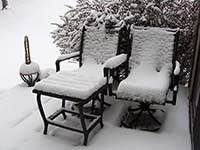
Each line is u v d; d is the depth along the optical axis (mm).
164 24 3412
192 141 2244
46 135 2441
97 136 2416
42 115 2391
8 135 2443
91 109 2938
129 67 3014
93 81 2354
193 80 2969
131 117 2836
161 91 2371
